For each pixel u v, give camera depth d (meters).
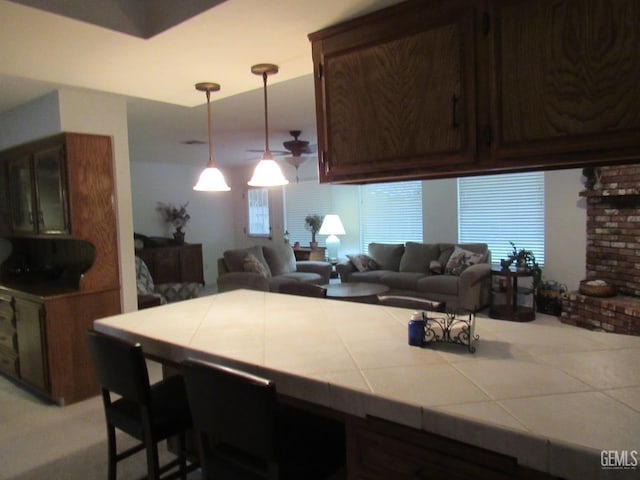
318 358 1.44
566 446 0.87
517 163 1.37
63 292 3.16
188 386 1.34
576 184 4.85
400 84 1.58
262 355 1.49
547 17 1.28
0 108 3.43
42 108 3.12
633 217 4.16
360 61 1.67
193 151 6.61
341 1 1.50
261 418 1.17
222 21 1.60
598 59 1.20
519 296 5.41
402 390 1.15
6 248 4.25
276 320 1.99
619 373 1.24
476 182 5.77
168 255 7.26
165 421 1.73
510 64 1.35
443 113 1.50
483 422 0.97
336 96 1.75
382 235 6.96
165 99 2.69
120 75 2.19
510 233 5.54
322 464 1.40
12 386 3.55
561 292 4.95
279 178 2.40
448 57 1.47
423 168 1.56
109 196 3.26
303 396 1.29
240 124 4.75
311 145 6.35
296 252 7.67
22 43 1.75
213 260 8.82
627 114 1.18
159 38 1.73
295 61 2.05
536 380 1.20
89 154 3.13
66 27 1.60
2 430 2.82
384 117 1.63
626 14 1.16
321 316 2.04
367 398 1.15
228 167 8.86
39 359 3.16
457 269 5.36
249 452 1.26
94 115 3.14
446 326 1.51
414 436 1.09
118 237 3.34
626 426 0.94
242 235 9.09
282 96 3.63
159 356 1.76
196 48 1.85
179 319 2.07
